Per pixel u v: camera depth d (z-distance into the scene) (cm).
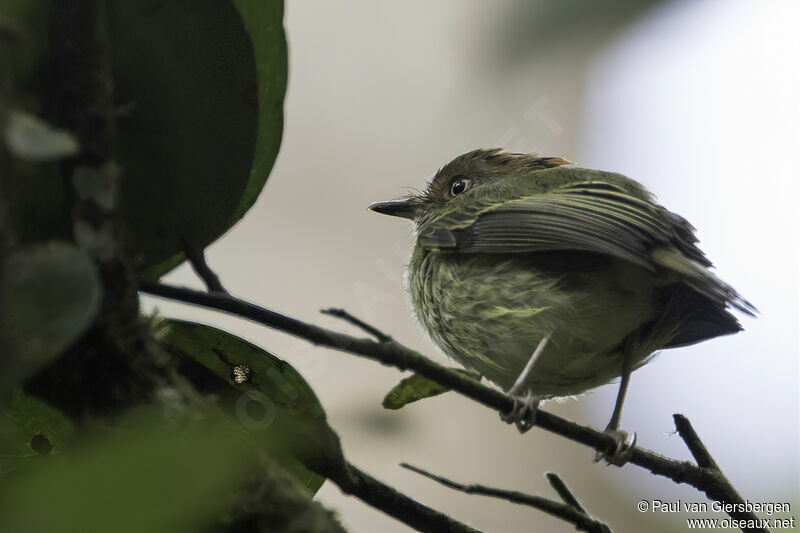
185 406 66
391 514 93
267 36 79
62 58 65
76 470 52
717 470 127
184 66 78
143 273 85
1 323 52
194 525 56
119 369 66
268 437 84
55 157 54
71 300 54
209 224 83
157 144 80
